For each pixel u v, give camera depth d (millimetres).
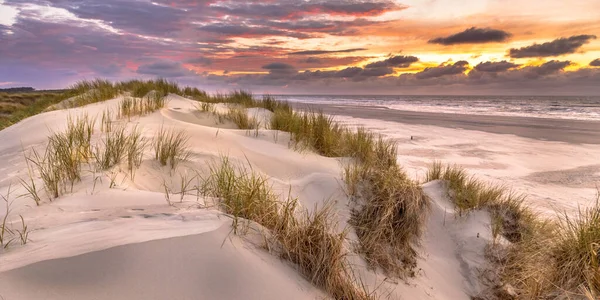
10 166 4680
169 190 3910
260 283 2066
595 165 9750
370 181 4734
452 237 4582
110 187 3346
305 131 7328
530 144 13031
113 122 6848
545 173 8898
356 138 7113
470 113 29062
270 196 3301
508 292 3721
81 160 4031
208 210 2793
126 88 13734
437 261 4199
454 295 3736
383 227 4082
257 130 7266
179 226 2373
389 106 42750
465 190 5285
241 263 2127
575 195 7129
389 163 6023
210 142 6023
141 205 2961
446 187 5387
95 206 2914
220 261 2068
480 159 10375
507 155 10984
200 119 8680
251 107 12453
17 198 3145
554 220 4938
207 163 4852
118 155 4141
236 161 5273
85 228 2316
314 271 2525
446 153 11164
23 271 1700
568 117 24703
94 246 1960
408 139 13812
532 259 3678
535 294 3277
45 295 1598
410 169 8789
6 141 6539
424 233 4500
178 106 10750
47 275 1710
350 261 3453
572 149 12102
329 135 7047
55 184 3320
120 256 1910
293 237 2658
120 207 2863
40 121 7508
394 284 3520
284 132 7453
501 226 4617
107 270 1812
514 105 45594
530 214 4945
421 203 4605
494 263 4102
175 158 4711
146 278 1822
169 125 6672
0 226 2432
